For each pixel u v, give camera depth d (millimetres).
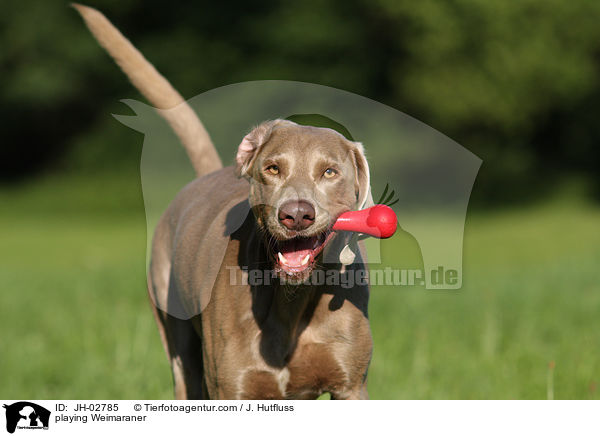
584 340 8188
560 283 12305
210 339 5125
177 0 42094
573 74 34688
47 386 7355
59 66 40906
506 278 13766
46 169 42281
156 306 6324
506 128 35250
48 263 19969
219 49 40281
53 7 41188
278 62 38156
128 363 7723
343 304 5000
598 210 34625
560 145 38594
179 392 6070
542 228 29141
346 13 37812
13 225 31547
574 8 34375
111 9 42000
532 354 7625
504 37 34250
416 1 34688
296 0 39688
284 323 4949
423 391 6852
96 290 12383
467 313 9828
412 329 8898
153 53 40688
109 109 41406
